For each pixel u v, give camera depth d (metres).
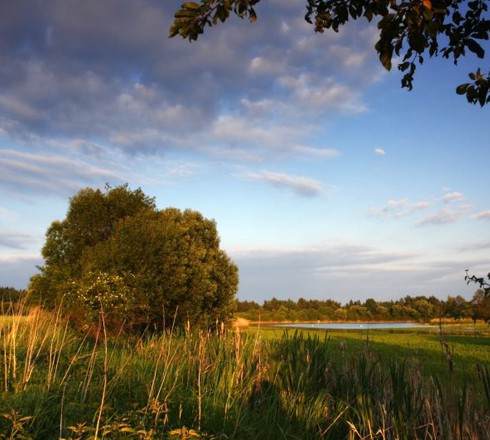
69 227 28.98
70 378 8.00
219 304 26.83
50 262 28.30
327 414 7.27
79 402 6.61
